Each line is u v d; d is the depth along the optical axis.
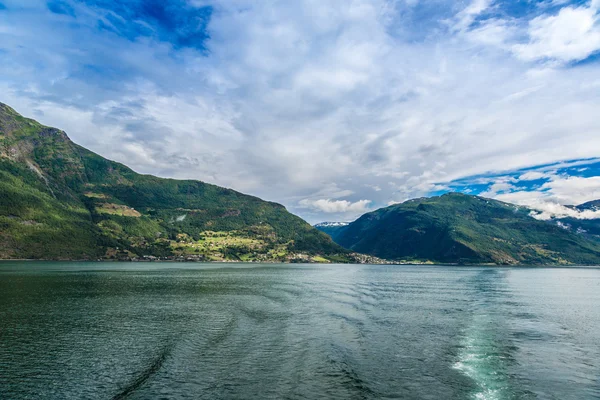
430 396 29.89
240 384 31.91
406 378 33.69
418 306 76.06
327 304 76.25
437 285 132.62
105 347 42.78
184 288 107.12
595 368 37.41
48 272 163.88
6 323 55.19
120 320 58.00
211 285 117.44
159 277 150.50
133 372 34.72
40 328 52.16
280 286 115.69
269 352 40.88
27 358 38.72
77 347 42.78
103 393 30.19
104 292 94.50
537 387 32.19
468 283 146.62
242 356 39.47
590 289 127.50
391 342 45.88
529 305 81.50
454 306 77.06
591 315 68.56
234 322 56.59
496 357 40.50
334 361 38.03
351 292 100.56
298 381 32.62
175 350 41.53
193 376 33.72
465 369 36.41
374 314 65.19
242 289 105.50
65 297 83.69
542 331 53.91
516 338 49.41
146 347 42.78
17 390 30.72
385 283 136.50
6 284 108.25
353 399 29.09
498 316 65.81
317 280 144.75
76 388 31.14
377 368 36.22
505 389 31.56
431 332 51.72
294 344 44.19
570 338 49.88
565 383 33.22
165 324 55.06
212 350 41.62
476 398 29.66
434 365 37.41
